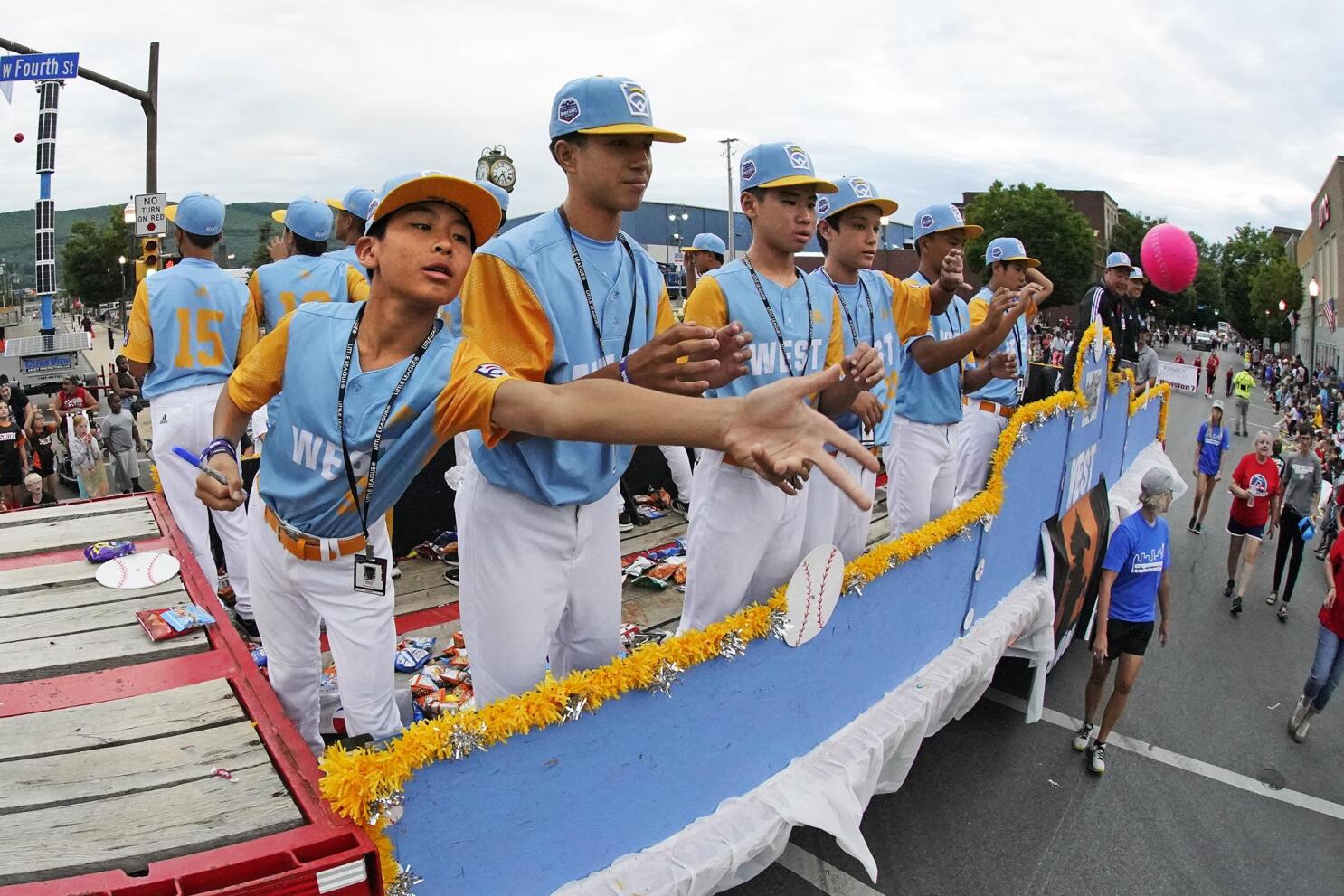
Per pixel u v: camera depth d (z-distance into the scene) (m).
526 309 2.60
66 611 3.37
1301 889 4.27
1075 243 52.34
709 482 3.37
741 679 2.87
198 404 4.25
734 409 1.54
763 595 3.75
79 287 70.81
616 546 3.02
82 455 11.95
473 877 2.07
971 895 4.00
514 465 2.57
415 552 5.42
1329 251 41.88
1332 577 5.74
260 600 2.69
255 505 2.60
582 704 2.24
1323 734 5.99
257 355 2.41
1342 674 5.71
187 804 2.12
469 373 2.04
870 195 3.89
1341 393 25.23
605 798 2.40
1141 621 5.23
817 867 4.11
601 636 3.07
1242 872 4.36
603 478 2.78
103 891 1.69
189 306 4.21
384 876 1.85
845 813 3.04
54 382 20.64
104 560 3.93
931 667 4.26
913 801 4.78
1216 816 4.86
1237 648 7.62
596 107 2.55
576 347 2.72
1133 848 4.48
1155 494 5.14
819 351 3.67
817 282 3.80
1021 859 4.32
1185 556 10.64
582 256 2.74
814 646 3.24
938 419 5.13
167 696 2.70
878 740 3.48
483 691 2.88
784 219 3.40
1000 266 6.34
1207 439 11.52
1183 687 6.66
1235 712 6.26
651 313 2.96
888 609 3.79
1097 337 6.54
